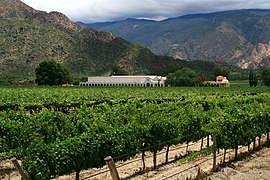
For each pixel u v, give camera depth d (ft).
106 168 54.75
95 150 44.65
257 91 240.94
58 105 122.21
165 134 56.24
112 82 416.67
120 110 73.72
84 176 50.60
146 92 199.41
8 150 58.90
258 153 66.64
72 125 59.00
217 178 49.60
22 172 33.68
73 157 41.73
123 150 49.65
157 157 62.69
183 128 61.46
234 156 63.05
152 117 59.26
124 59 621.72
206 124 63.16
